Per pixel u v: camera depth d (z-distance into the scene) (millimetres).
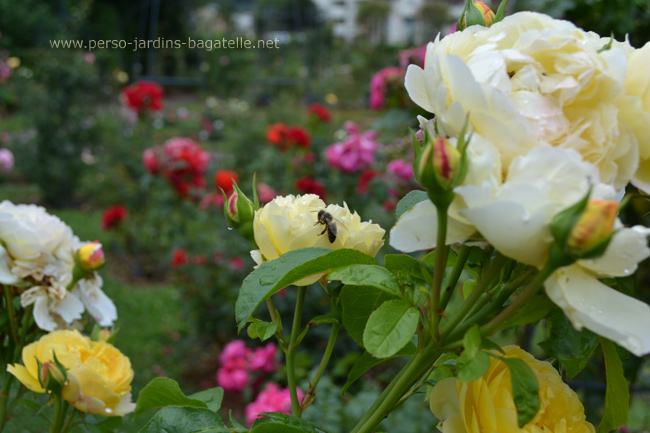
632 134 300
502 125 289
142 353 2139
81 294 566
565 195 280
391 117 1702
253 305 348
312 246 386
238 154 2867
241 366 1738
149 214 2836
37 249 533
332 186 2137
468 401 346
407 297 341
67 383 490
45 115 3801
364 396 1133
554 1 928
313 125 2463
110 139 3826
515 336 917
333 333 409
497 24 325
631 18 905
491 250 363
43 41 6707
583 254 273
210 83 5988
